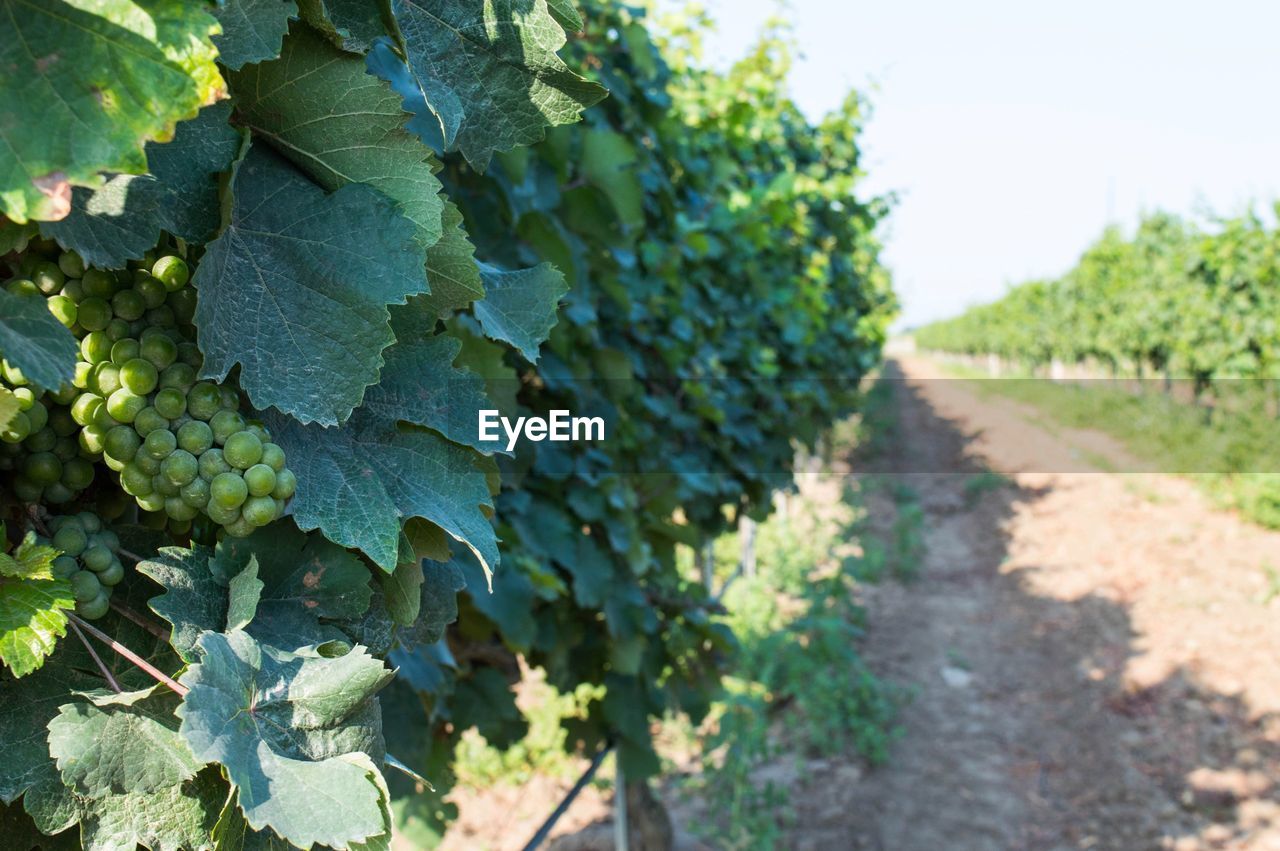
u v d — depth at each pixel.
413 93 1.36
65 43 0.61
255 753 0.70
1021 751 7.50
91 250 0.69
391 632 0.95
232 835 0.73
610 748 4.11
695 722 4.46
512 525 2.99
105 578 0.79
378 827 0.69
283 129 0.84
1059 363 27.78
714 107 6.68
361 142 0.85
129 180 0.72
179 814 0.76
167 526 0.91
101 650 0.79
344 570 0.88
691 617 4.21
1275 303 13.76
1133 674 8.58
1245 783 6.77
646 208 4.59
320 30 0.81
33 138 0.60
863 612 10.10
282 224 0.83
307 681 0.75
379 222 0.84
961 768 7.22
